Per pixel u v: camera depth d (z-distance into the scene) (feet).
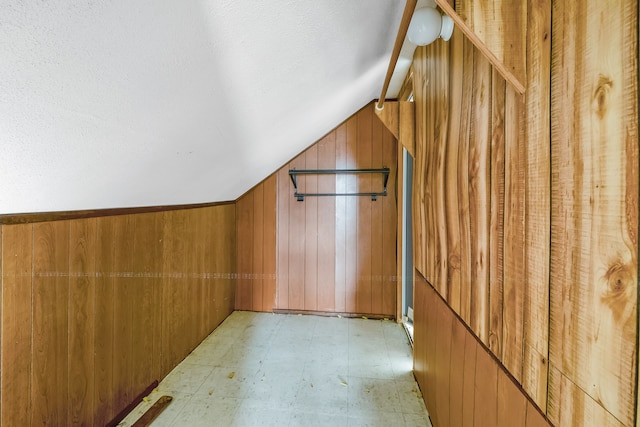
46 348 3.73
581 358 1.65
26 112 1.97
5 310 3.28
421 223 5.59
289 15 2.64
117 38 1.83
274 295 9.71
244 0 2.18
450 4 2.07
